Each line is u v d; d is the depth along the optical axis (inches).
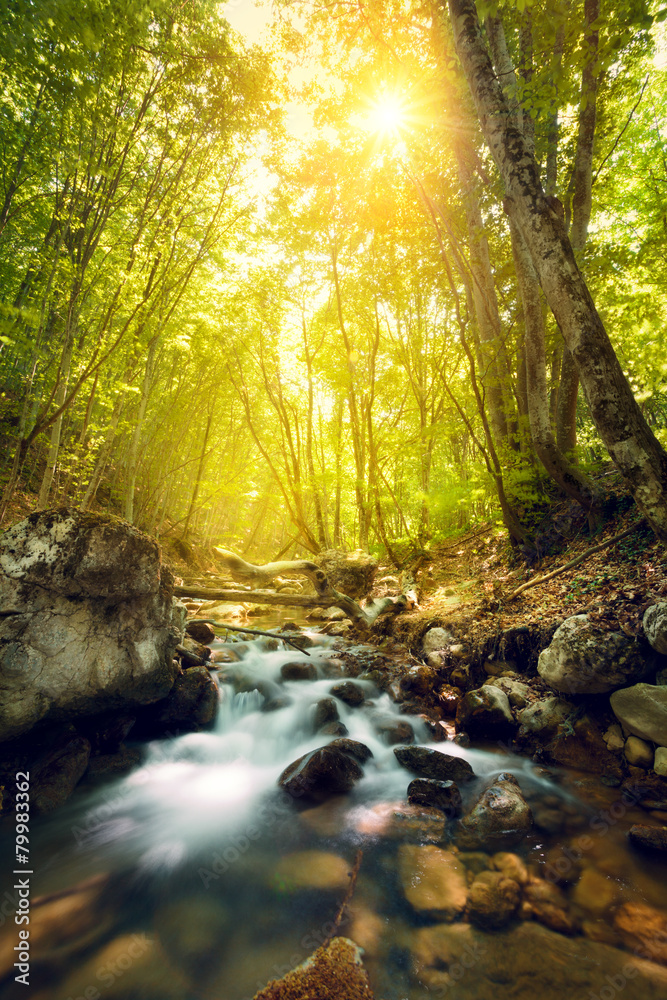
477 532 544.4
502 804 150.5
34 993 89.2
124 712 188.5
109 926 107.1
